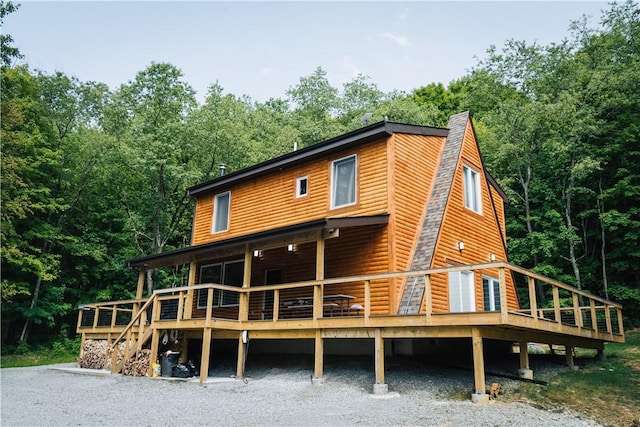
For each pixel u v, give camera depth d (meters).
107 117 27.22
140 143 24.42
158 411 8.08
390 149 12.63
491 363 11.67
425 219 13.15
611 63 24.19
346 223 11.12
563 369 10.86
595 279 21.69
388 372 10.48
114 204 28.08
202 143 25.86
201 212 18.36
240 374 11.62
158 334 13.02
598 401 8.11
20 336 23.39
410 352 11.41
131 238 27.70
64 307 23.52
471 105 31.05
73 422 7.30
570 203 23.08
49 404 8.86
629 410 7.64
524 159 24.30
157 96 26.14
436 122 35.62
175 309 16.34
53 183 24.28
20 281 22.16
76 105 26.70
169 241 31.20
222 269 16.91
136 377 12.63
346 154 13.68
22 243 21.30
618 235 21.22
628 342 15.98
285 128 31.75
